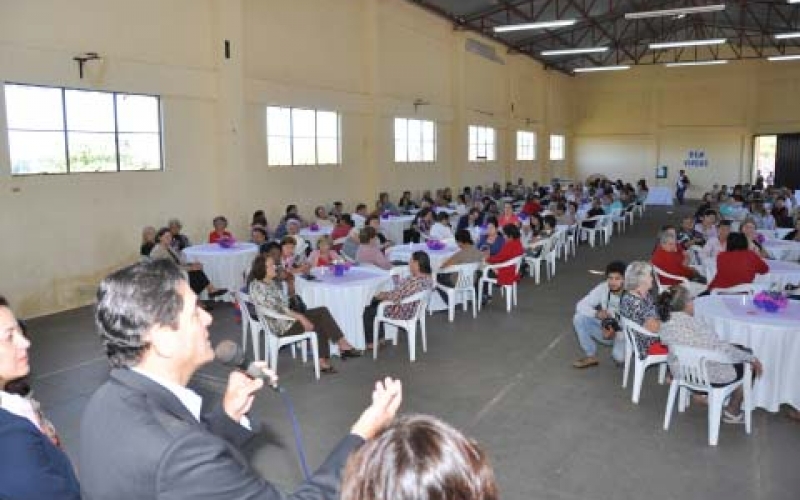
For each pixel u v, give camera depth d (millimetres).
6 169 6207
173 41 7762
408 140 13102
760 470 3277
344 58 10852
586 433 3748
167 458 974
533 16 14109
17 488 1243
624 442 3619
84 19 6707
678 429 3787
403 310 5156
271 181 9516
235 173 8523
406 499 725
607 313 4746
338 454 1094
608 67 18234
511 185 16203
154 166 7770
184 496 964
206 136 8367
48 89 6566
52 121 6633
